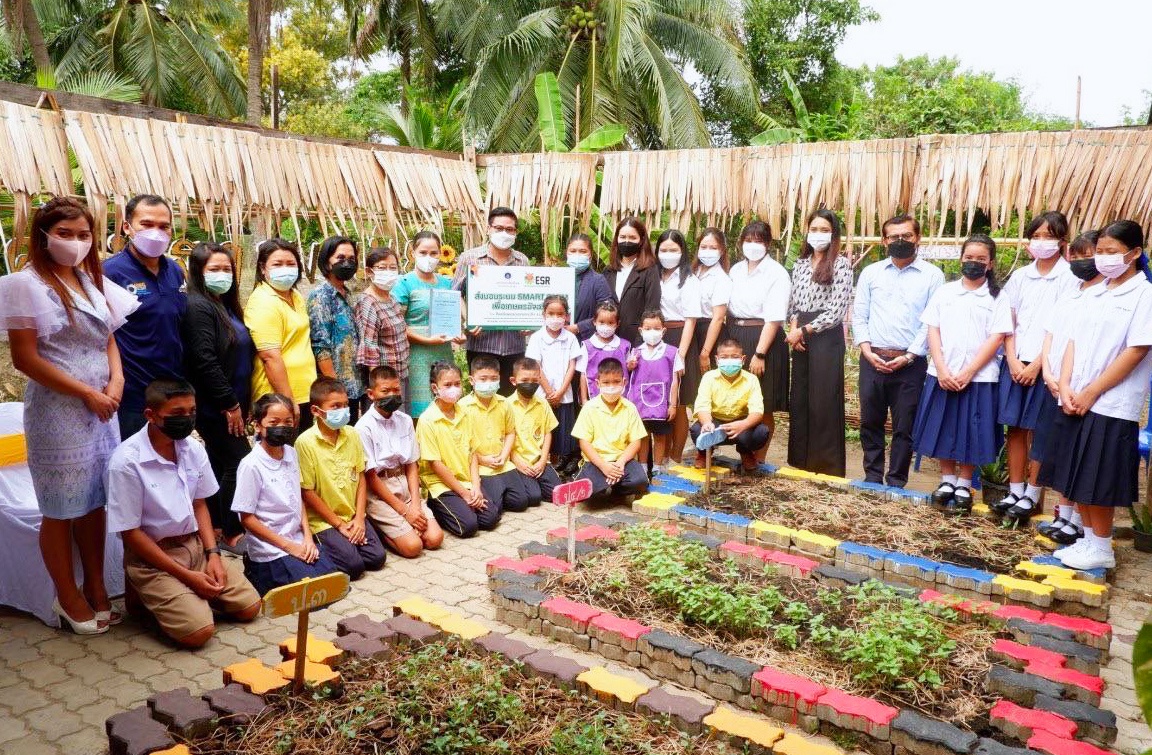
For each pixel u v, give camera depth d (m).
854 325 6.33
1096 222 6.10
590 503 6.23
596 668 3.46
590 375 6.59
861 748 3.17
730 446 7.88
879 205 6.91
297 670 3.25
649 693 3.28
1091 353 4.63
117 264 4.43
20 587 4.23
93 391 3.80
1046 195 6.28
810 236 6.29
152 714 3.11
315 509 4.82
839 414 6.42
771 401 6.62
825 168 7.08
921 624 3.70
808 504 5.72
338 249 5.64
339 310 5.74
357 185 7.46
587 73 17.83
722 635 3.92
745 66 20.12
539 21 17.67
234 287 5.00
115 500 3.82
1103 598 4.24
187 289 4.84
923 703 3.35
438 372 5.57
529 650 3.60
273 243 5.16
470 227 8.32
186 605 3.89
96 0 22.08
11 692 3.49
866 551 4.82
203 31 24.14
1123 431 4.49
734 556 4.80
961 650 3.77
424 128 18.59
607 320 6.47
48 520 3.84
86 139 5.79
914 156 6.75
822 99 24.20
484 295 6.55
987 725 3.19
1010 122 16.39
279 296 5.21
